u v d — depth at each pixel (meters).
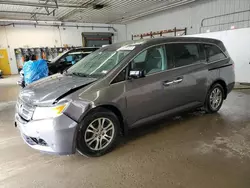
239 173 2.06
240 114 3.75
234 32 6.82
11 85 8.92
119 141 2.84
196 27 11.20
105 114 2.42
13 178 2.12
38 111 2.16
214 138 2.83
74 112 2.17
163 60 2.91
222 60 3.68
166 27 13.27
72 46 15.53
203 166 2.20
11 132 3.35
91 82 2.39
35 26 14.14
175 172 2.11
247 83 6.79
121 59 2.63
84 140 2.30
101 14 12.97
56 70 6.54
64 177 2.11
